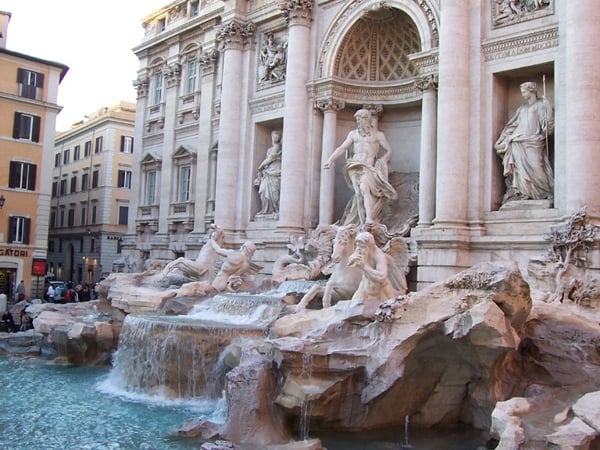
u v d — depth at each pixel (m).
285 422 15.35
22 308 36.03
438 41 26.02
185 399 19.02
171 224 41.44
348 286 19.64
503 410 13.11
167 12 44.53
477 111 23.94
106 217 65.50
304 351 15.09
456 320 14.47
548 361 15.55
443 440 15.05
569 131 20.70
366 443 14.79
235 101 35.06
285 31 33.78
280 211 30.95
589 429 11.68
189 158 41.19
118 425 16.28
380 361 14.95
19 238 47.31
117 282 29.44
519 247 22.27
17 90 47.22
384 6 28.25
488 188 23.62
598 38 20.56
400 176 29.97
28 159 47.78
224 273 26.91
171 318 21.42
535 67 23.08
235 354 17.47
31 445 14.59
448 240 23.17
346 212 29.36
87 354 25.05
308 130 30.84
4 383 21.31
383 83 30.31
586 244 19.45
